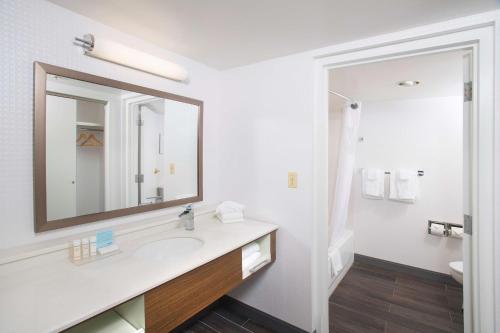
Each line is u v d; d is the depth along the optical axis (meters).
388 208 3.08
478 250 1.31
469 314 1.37
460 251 2.71
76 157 1.35
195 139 2.01
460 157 2.70
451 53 1.59
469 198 1.37
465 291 1.38
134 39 1.58
